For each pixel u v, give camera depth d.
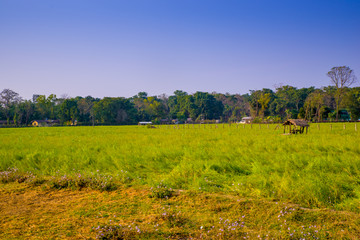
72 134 33.97
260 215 6.02
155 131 39.28
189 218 5.97
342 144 15.38
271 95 130.75
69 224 5.67
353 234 4.97
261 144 16.58
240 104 163.38
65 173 9.98
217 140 20.91
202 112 138.62
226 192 7.79
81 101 123.56
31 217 6.11
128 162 11.62
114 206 6.85
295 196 6.98
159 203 7.04
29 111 105.62
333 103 105.31
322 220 5.68
